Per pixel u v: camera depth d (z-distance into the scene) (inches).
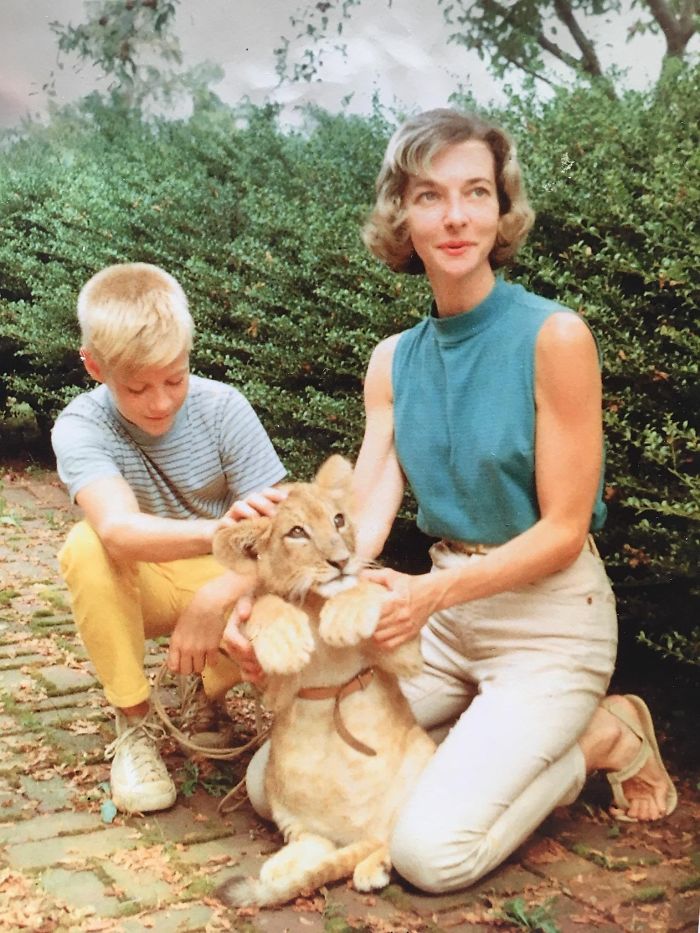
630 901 92.8
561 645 102.1
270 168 247.0
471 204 100.5
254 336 204.4
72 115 346.3
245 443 118.9
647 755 108.2
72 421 115.0
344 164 225.6
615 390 133.4
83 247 267.6
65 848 100.4
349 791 96.2
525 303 101.8
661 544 129.9
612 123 147.9
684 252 125.9
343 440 177.3
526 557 97.9
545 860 100.0
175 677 145.1
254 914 89.7
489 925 88.7
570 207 144.1
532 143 161.3
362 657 97.6
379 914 90.1
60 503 260.1
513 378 99.7
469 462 102.3
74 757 120.5
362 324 176.7
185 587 122.0
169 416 111.0
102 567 109.9
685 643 124.1
